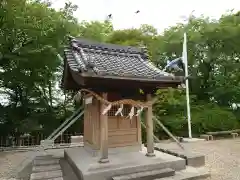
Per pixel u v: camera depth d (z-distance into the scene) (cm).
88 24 1967
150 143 780
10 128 1581
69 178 667
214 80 2177
